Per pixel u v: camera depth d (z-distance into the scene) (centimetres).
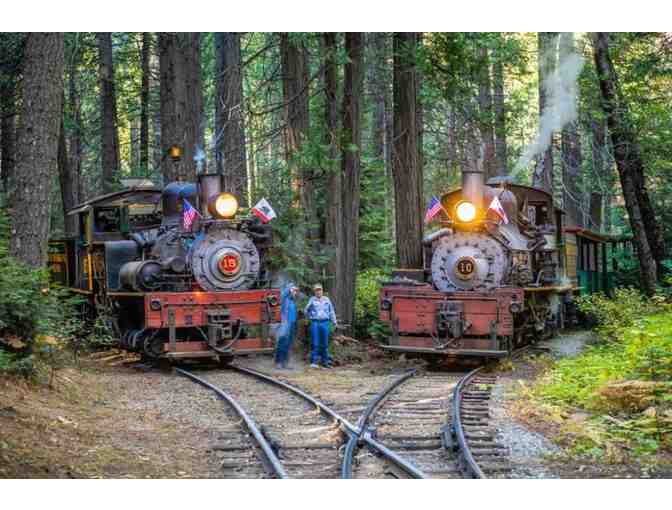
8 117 2181
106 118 2689
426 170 3800
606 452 873
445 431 945
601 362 1296
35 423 909
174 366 1648
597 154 3225
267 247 1747
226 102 2006
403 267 1994
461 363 1702
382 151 3278
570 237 2262
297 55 1950
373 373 1588
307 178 1928
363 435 936
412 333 1686
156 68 3366
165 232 1745
